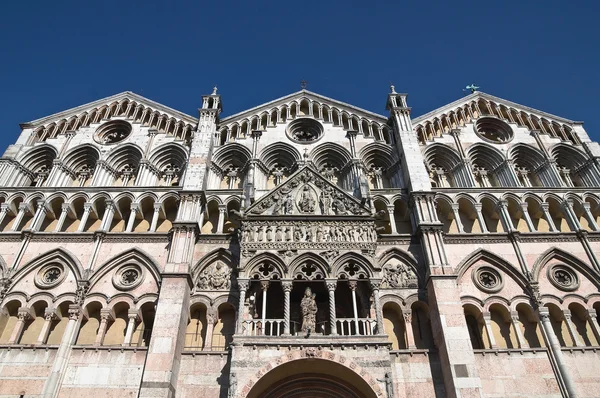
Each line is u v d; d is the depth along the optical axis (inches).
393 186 1382.9
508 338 1064.8
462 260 1147.9
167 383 896.3
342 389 956.0
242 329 970.1
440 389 951.0
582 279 1138.0
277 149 1475.1
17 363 984.3
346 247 1093.8
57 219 1290.6
